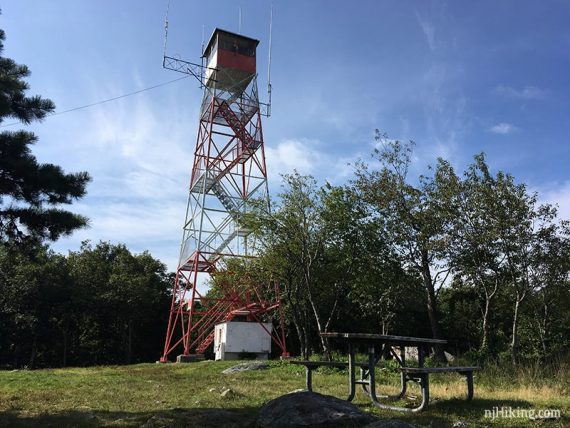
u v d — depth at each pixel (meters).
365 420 6.73
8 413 8.55
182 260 31.45
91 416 8.18
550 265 19.91
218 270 27.56
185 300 34.88
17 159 11.23
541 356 20.08
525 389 10.46
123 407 9.30
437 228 22.64
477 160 21.42
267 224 21.91
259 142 30.27
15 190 11.48
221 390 11.58
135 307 44.34
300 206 21.84
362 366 9.83
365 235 22.36
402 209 24.28
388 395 10.05
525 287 20.62
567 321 31.92
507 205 19.91
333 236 21.92
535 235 19.81
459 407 8.30
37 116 12.37
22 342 42.38
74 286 43.25
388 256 23.86
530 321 31.75
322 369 17.66
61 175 11.76
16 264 40.28
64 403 9.84
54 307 43.03
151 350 48.72
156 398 10.52
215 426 7.21
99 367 25.17
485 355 20.56
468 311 41.59
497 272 22.34
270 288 29.34
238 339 30.22
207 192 29.95
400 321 39.50
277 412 6.94
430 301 24.94
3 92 11.87
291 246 21.88
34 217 11.59
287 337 42.56
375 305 27.64
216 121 31.02
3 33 12.67
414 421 7.31
